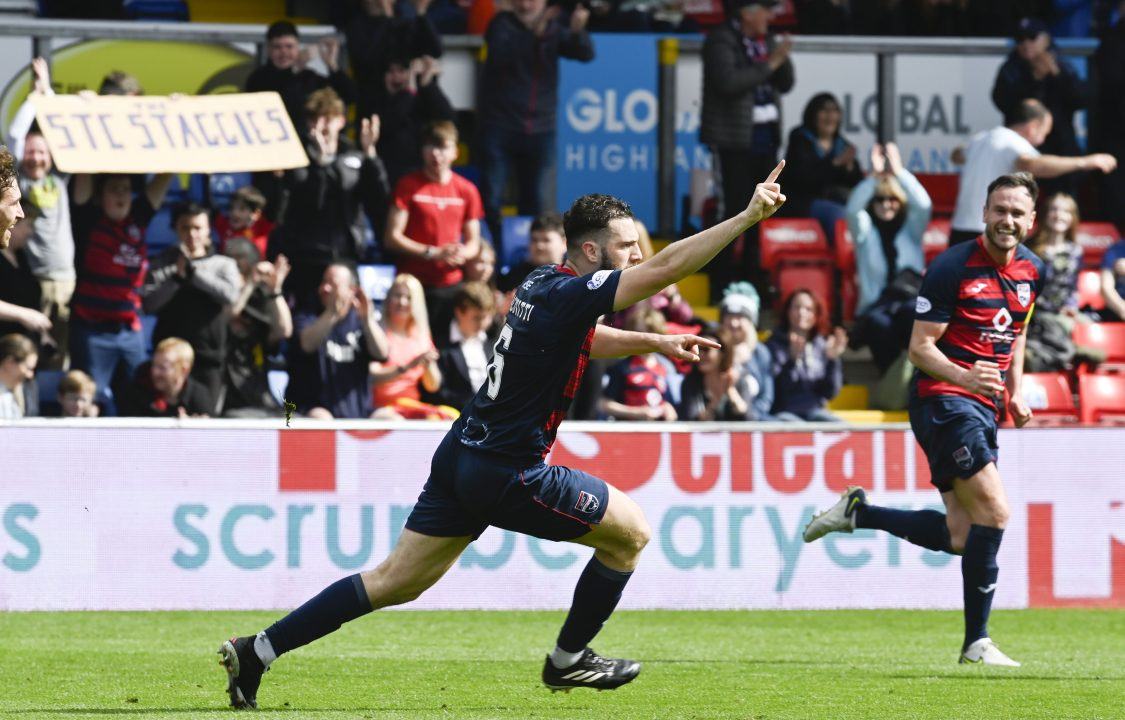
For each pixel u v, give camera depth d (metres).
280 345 34.62
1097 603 31.20
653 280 15.45
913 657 23.95
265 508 29.11
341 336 33.22
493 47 40.66
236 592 29.00
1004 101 43.47
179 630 26.14
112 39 40.25
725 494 30.36
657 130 46.12
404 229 37.12
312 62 41.78
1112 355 39.53
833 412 38.47
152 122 34.31
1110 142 44.72
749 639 26.23
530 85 40.78
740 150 41.41
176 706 17.69
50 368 35.31
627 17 46.91
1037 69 43.16
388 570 16.91
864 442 30.72
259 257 35.69
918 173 45.59
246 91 38.66
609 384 34.44
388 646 24.64
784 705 18.55
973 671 22.08
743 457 30.41
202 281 33.25
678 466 30.20
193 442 28.98
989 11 47.69
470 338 34.50
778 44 42.28
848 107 46.47
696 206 45.34
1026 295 22.95
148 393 32.66
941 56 46.47
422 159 38.28
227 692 18.45
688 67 46.22
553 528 16.67
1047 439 31.12
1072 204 39.06
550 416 16.39
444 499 16.72
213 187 40.25
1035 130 40.16
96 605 28.66
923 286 22.70
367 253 39.12
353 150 37.56
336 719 16.55
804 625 28.33
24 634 25.47
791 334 37.22
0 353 31.22
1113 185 44.62
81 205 35.09
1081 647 25.77
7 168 15.78
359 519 29.31
